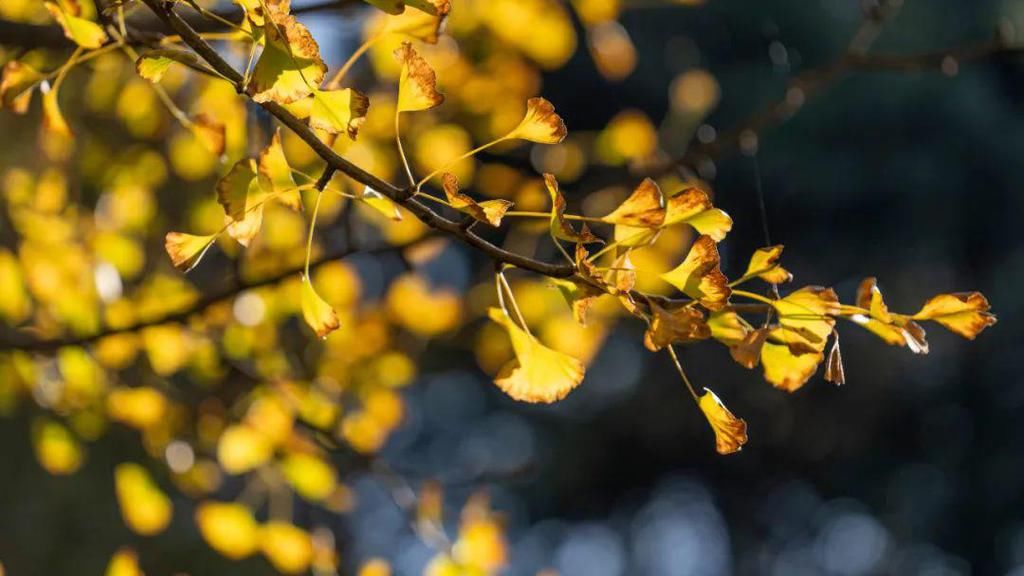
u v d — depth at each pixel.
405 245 3.26
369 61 3.43
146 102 3.25
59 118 2.78
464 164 3.27
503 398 16.27
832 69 3.59
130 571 3.10
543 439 16.16
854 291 13.91
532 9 3.25
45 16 3.09
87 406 3.24
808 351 2.53
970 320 2.53
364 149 3.21
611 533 16.81
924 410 14.34
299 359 3.51
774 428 14.28
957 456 14.67
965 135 12.77
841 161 12.70
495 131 3.31
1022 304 13.79
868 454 14.64
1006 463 14.57
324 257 3.20
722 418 2.53
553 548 17.06
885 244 13.62
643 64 12.41
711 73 12.14
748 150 3.51
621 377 15.11
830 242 13.65
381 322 3.33
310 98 2.61
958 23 12.28
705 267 2.50
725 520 16.12
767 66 12.03
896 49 12.05
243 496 3.32
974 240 13.72
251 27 2.48
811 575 16.44
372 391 3.34
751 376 13.88
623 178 3.44
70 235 3.23
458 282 8.95
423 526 3.16
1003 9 12.16
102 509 6.63
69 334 3.24
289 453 3.23
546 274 2.50
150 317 3.22
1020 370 14.21
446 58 3.27
